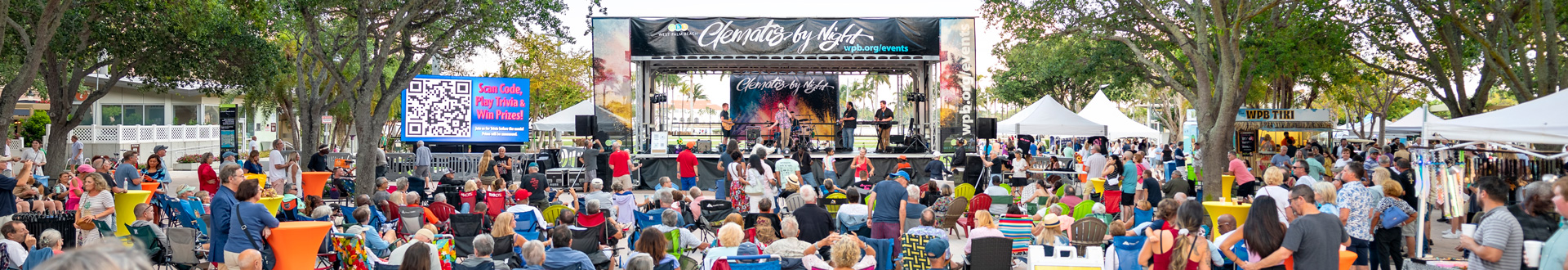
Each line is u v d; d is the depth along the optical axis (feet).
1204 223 29.37
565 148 74.64
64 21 59.67
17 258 23.06
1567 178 15.74
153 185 39.40
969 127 71.51
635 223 38.14
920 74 79.00
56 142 69.56
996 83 162.30
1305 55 63.82
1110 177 45.03
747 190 48.47
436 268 22.94
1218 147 51.24
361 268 26.14
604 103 70.13
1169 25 57.31
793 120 81.87
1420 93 108.47
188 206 33.73
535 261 22.11
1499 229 16.85
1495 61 55.57
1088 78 87.25
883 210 32.76
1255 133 90.63
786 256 24.85
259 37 73.05
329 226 24.71
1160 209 24.90
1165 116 165.78
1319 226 17.42
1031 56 90.63
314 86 67.05
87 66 79.46
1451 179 30.89
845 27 70.03
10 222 23.79
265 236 24.02
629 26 69.87
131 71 107.65
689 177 57.82
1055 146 139.33
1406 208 26.71
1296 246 17.40
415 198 35.47
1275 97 97.96
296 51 91.04
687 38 69.46
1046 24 67.41
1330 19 64.80
